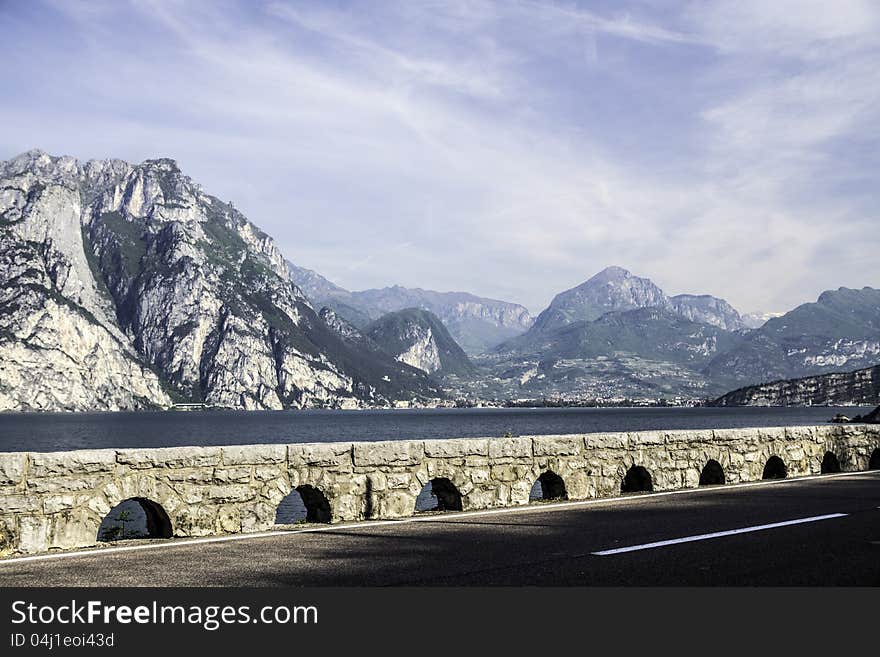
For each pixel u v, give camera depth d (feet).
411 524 37.40
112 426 605.73
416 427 578.25
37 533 30.71
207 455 35.12
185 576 26.45
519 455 44.88
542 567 27.32
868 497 47.24
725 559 28.43
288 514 108.88
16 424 636.48
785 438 60.90
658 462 51.52
